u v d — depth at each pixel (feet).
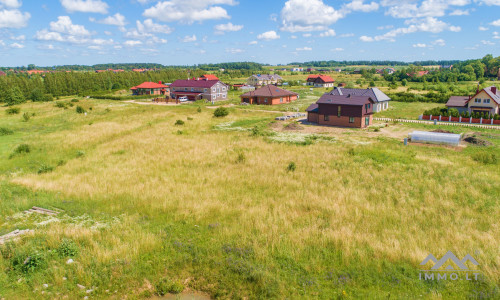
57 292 34.91
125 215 56.39
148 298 34.94
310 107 176.24
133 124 160.76
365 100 155.22
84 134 137.28
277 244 44.75
